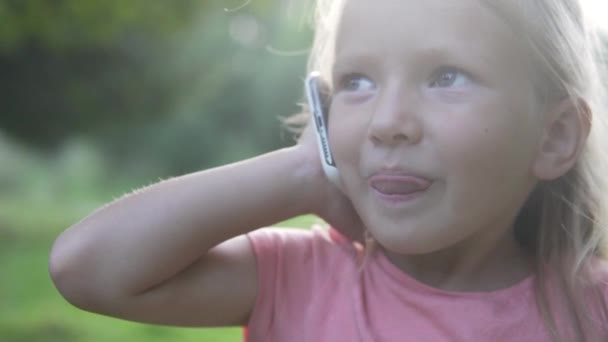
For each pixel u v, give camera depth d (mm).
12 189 10727
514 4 1323
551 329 1420
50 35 9352
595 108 1508
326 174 1463
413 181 1286
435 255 1450
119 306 1444
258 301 1505
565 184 1519
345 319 1441
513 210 1424
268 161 1517
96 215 1460
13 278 5773
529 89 1344
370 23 1329
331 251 1542
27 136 15102
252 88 14969
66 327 4586
